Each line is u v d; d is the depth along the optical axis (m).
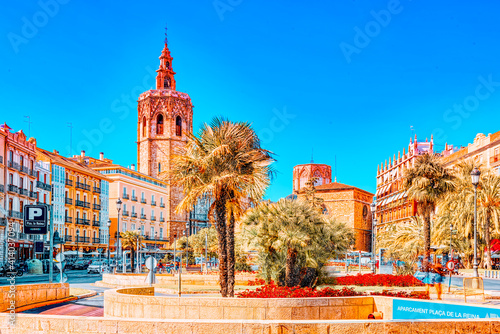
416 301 13.77
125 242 61.28
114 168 89.38
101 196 83.81
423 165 32.38
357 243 106.88
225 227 19.06
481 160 62.47
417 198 32.19
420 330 9.27
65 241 71.12
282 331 9.16
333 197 109.62
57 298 21.81
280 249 22.31
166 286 28.03
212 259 63.47
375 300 14.82
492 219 44.38
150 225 97.94
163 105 107.31
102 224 83.31
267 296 16.64
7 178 56.31
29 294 19.77
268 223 22.53
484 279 38.41
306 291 16.84
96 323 9.65
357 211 108.88
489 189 43.75
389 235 50.66
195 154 19.36
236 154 19.28
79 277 47.09
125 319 9.52
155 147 106.50
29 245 59.78
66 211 72.62
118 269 54.72
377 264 44.50
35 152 64.56
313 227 22.45
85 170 78.56
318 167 124.81
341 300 14.48
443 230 46.66
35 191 64.06
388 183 104.50
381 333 9.17
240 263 33.56
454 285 27.20
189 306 14.10
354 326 9.18
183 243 68.44
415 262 41.38
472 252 47.19
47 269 54.72
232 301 13.98
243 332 9.19
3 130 55.50
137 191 93.75
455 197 45.44
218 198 18.92
